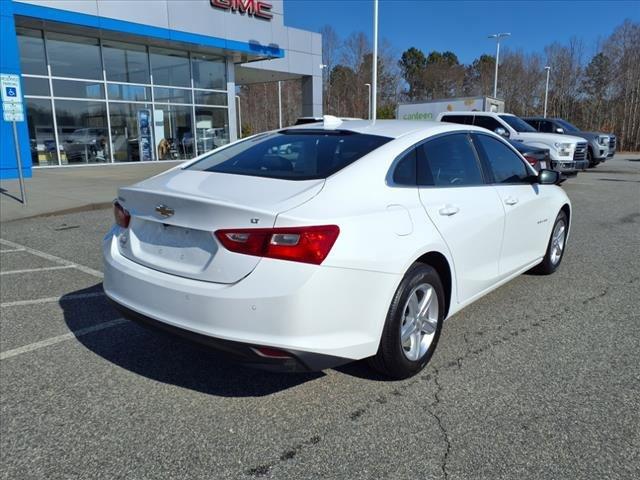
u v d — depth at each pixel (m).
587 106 62.38
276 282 2.61
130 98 20.39
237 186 3.10
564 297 4.98
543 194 5.07
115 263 3.28
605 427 2.83
